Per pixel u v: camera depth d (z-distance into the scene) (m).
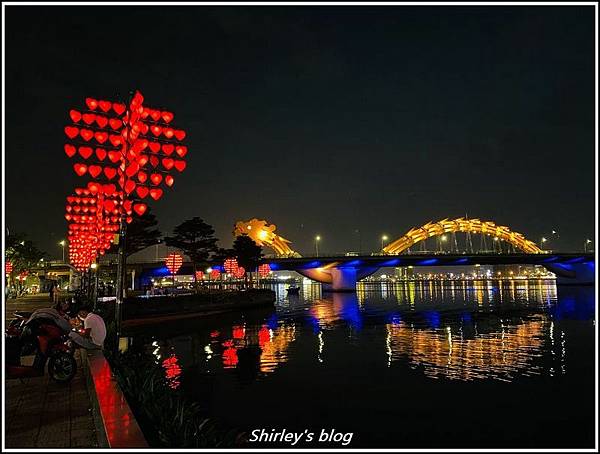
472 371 24.70
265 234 138.50
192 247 56.22
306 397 19.45
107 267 79.94
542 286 183.00
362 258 108.69
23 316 13.54
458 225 152.75
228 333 41.28
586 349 32.28
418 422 16.36
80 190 28.69
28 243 63.00
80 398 10.41
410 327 46.94
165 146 15.23
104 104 14.61
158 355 29.80
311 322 51.59
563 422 16.33
